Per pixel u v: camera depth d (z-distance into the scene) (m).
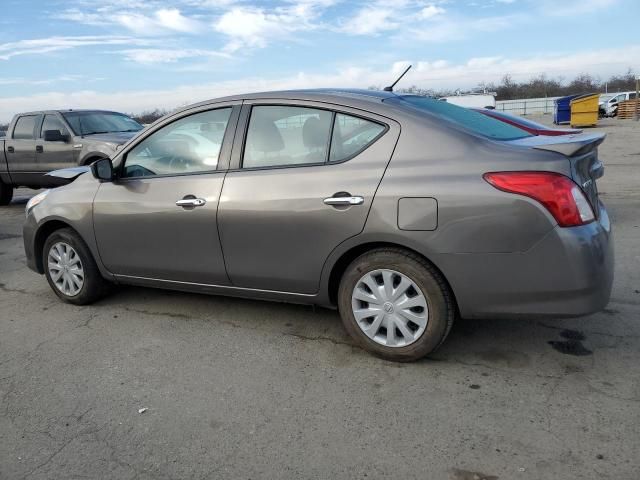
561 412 2.74
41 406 3.05
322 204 3.26
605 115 40.41
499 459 2.42
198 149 3.85
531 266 2.87
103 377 3.36
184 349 3.69
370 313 3.31
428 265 3.10
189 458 2.55
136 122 11.15
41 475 2.47
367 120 3.29
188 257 3.86
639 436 2.52
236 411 2.92
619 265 4.97
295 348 3.62
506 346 3.48
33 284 5.36
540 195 2.82
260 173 3.54
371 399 2.96
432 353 3.44
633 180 9.87
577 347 3.42
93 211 4.23
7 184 10.68
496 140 3.16
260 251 3.55
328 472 2.40
